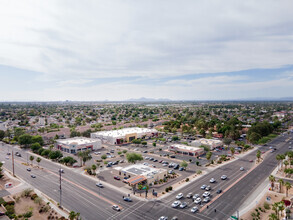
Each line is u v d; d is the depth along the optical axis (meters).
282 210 62.28
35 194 79.00
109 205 72.31
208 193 79.75
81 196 79.62
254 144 175.25
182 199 76.81
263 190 84.44
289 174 100.31
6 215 66.19
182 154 147.25
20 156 141.12
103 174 105.12
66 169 113.44
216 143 164.62
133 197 78.69
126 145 178.62
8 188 87.38
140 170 101.56
